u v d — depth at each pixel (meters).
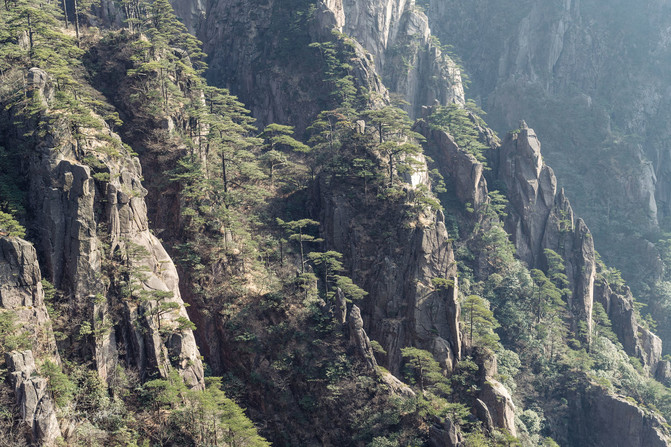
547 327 157.38
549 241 181.50
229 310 119.12
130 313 98.25
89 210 98.94
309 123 197.75
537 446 134.25
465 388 122.88
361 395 112.19
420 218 138.38
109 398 92.62
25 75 112.19
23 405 78.50
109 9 170.75
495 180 188.62
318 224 144.62
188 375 101.06
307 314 120.19
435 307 129.12
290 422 111.75
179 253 123.62
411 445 104.69
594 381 149.75
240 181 145.25
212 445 92.38
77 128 105.50
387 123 152.75
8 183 100.19
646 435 141.75
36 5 147.62
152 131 132.88
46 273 97.00
